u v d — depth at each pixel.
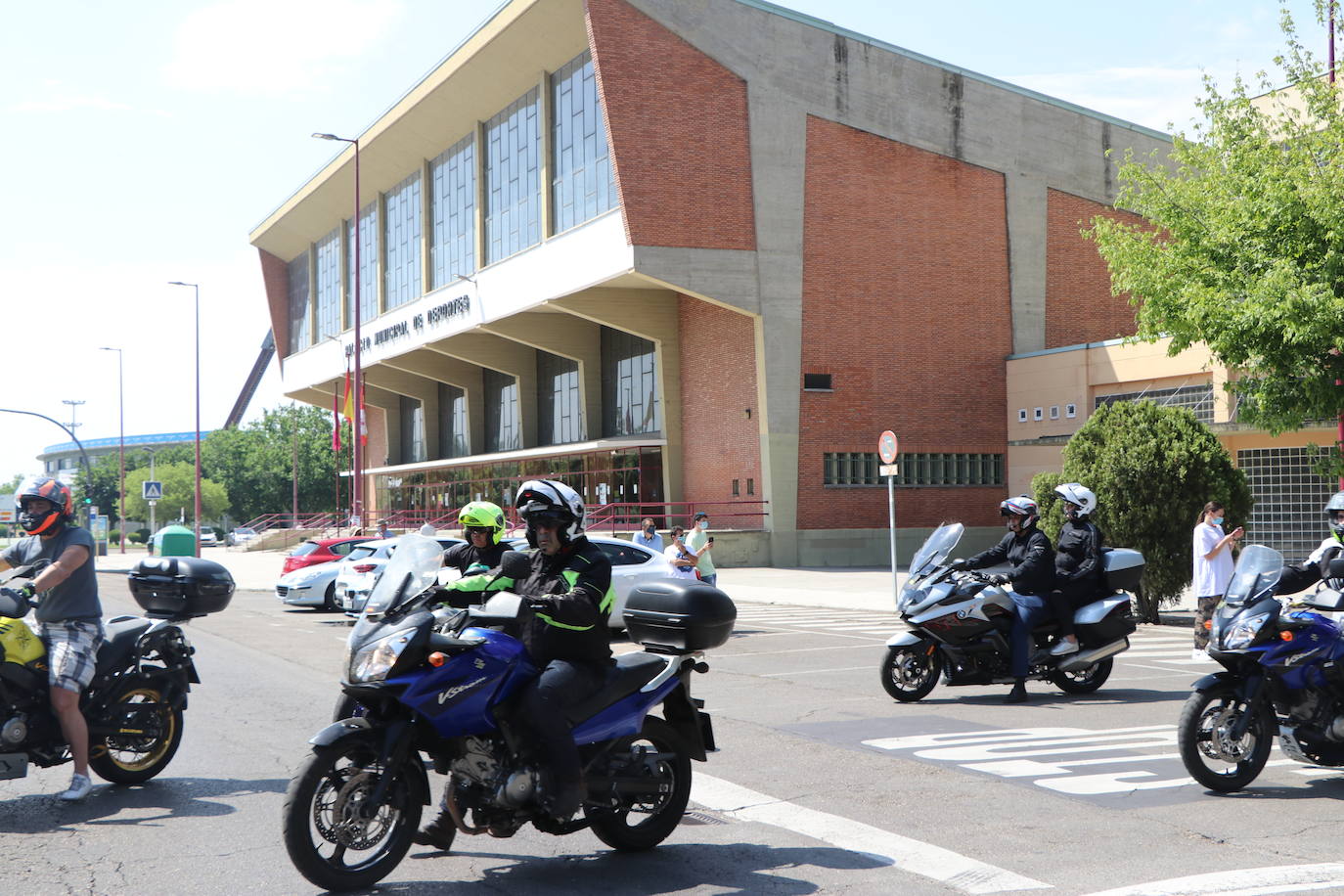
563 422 48.94
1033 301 39.09
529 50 39.91
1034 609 10.77
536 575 5.82
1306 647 7.12
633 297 38.84
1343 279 16.42
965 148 38.12
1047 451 36.38
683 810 6.11
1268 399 17.56
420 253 52.47
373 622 5.47
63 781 7.66
